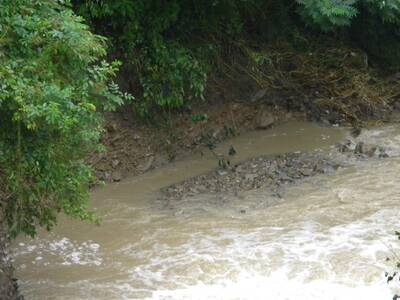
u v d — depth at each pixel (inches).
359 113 636.1
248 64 633.0
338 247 392.5
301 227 422.9
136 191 504.7
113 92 374.0
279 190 486.0
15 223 331.0
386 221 422.9
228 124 603.2
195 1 581.3
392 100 661.9
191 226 434.0
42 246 414.9
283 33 669.3
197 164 552.1
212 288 359.6
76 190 336.5
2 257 349.7
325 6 593.0
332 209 446.0
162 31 566.6
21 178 315.3
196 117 581.6
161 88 552.4
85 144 339.6
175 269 379.6
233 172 527.2
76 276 377.4
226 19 615.2
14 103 300.5
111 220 450.3
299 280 363.6
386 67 704.4
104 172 526.3
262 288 358.0
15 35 315.0
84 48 325.7
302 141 584.4
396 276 358.6
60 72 325.4
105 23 536.1
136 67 548.7
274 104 631.8
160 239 417.7
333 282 360.5
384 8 636.1
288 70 654.5
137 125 554.3
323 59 668.7
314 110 636.1
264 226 427.8
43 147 318.0
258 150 569.6
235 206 463.5
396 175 496.7
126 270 381.7
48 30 320.8
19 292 357.7
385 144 566.6
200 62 579.5
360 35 702.5
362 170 511.2
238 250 395.9
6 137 314.0
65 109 305.3
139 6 535.8
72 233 430.9
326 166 523.2
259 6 647.8
